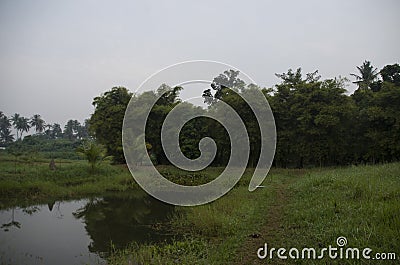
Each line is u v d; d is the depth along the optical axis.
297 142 23.89
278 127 24.22
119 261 6.59
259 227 8.19
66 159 33.38
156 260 6.42
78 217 11.52
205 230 8.45
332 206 8.27
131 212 12.26
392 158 22.59
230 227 8.20
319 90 23.16
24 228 9.95
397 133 21.55
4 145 60.12
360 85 30.67
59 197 15.13
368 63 32.84
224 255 6.22
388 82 23.53
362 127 23.77
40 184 15.53
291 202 10.73
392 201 7.54
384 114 21.69
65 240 8.61
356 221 6.69
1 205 13.31
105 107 25.50
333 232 6.29
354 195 9.05
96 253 7.54
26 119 72.50
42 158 29.39
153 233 9.12
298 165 26.12
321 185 12.09
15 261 7.02
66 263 6.92
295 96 23.69
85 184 17.09
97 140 25.45
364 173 13.92
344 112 22.23
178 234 8.86
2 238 8.82
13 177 16.23
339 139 23.44
